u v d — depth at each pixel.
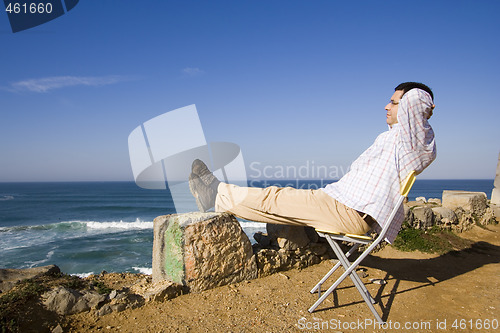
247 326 2.51
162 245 3.33
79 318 2.56
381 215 2.73
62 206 44.22
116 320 2.58
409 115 2.72
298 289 3.30
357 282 2.79
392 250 4.82
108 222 26.72
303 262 4.03
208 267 3.21
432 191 78.25
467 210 6.88
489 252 5.03
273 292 3.20
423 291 3.31
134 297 2.89
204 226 3.22
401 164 2.81
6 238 19.19
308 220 3.10
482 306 2.91
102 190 89.62
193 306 2.87
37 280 3.00
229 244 3.37
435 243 5.04
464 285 3.47
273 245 4.04
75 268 11.73
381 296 3.18
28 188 113.25
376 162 2.91
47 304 2.52
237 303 2.93
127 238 17.97
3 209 42.03
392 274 3.86
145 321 2.58
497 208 8.13
